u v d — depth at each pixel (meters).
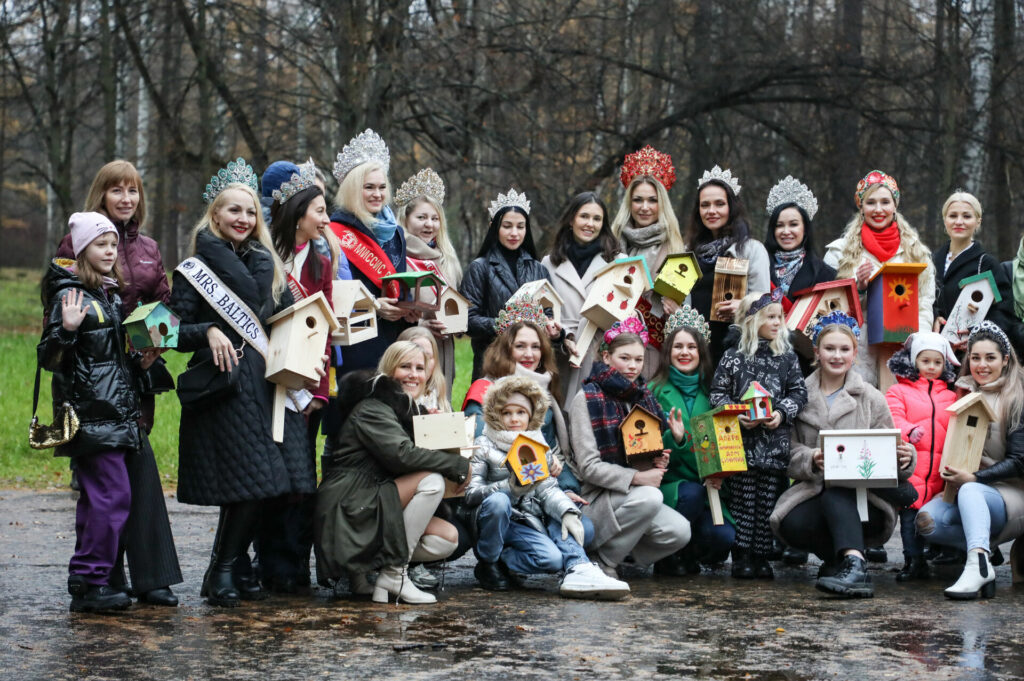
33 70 20.36
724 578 6.30
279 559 5.72
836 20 21.08
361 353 6.33
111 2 18.75
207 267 5.25
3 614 5.03
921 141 20.31
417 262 6.75
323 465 6.20
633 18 20.16
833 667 4.39
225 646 4.54
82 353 4.97
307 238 5.71
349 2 17.14
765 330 6.38
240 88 19.22
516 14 18.84
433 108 18.55
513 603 5.50
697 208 7.23
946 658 4.54
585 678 4.18
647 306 6.99
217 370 5.16
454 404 12.95
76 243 5.03
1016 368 6.28
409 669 4.25
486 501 5.78
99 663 4.27
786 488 6.51
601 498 6.18
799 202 7.68
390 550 5.37
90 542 5.03
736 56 20.31
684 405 6.48
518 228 6.98
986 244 21.06
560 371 6.93
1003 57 19.25
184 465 5.30
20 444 10.77
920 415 6.52
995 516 6.05
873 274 6.84
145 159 20.81
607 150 21.41
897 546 7.53
